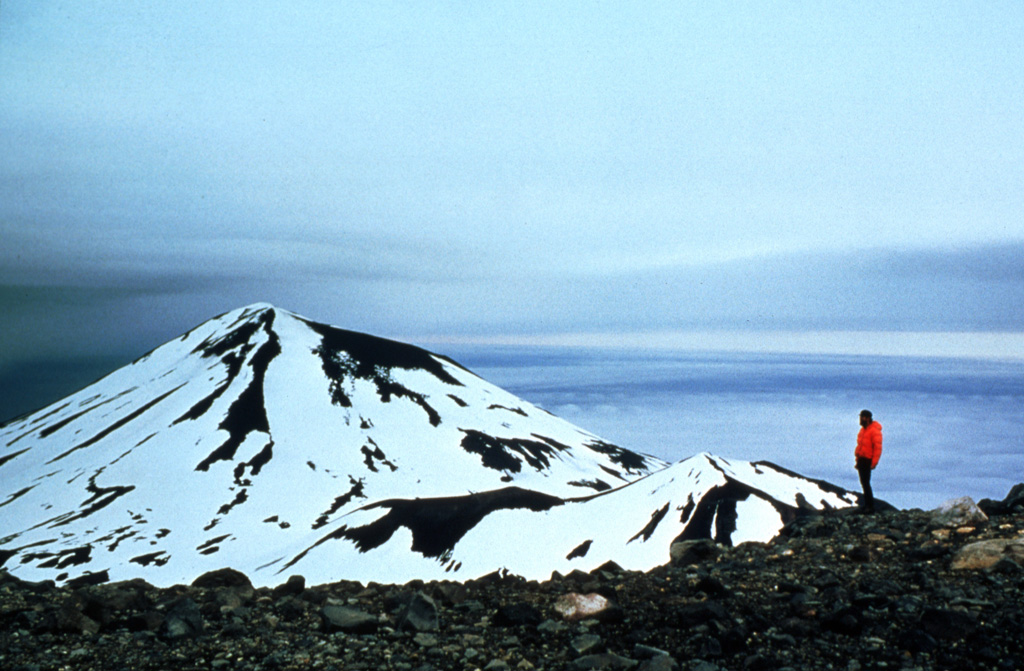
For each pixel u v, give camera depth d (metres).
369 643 10.45
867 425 17.44
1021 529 13.32
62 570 127.44
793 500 93.00
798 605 10.80
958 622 9.75
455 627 10.96
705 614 10.49
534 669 9.51
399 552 90.69
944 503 15.08
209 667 9.65
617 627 10.75
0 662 9.75
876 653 9.47
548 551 87.75
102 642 10.50
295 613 11.95
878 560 12.91
